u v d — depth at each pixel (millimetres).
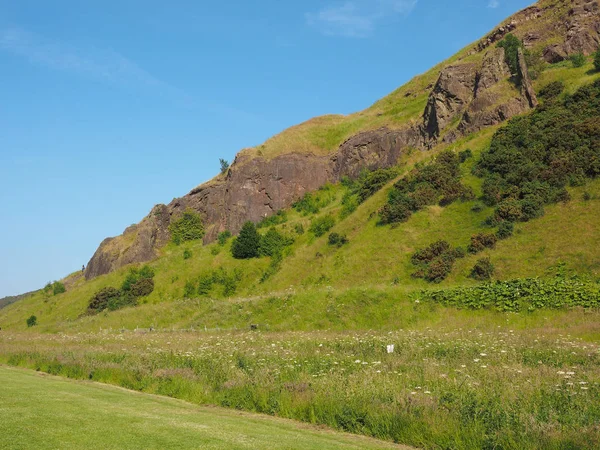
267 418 11211
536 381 12211
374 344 20812
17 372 17812
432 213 42125
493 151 44469
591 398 10680
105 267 74438
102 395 12906
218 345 22828
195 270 57656
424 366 15156
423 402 10609
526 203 36438
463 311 28312
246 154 75312
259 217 69500
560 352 16750
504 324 25422
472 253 35344
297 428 10188
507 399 10742
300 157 74438
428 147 60875
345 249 44531
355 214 49344
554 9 64688
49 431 8062
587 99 44281
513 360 15852
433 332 24656
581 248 30859
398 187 47500
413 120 70625
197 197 79438
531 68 52781
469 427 8953
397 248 40094
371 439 9477
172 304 46281
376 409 10430
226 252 59312
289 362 16969
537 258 31984
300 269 46969
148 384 15055
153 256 71375
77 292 64250
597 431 8367
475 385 12156
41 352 22312
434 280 34500
